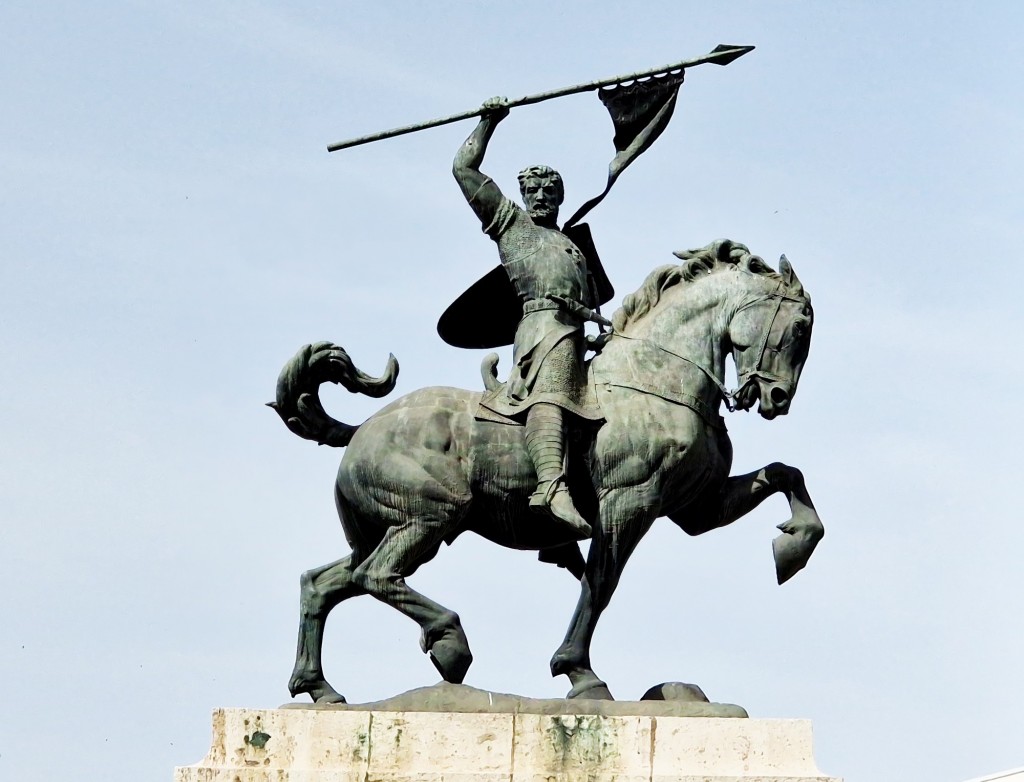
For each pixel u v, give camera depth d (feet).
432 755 42.78
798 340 46.83
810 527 46.52
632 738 42.86
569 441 45.65
